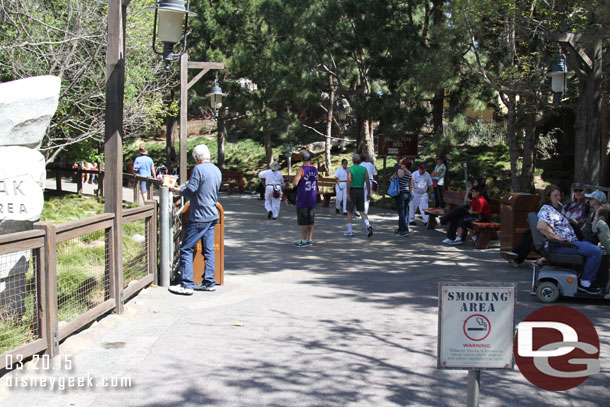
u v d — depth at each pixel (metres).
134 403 4.53
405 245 13.34
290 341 6.15
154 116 21.44
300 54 25.12
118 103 6.77
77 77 14.94
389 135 22.95
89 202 20.67
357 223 17.44
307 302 7.90
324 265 10.84
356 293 8.48
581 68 13.77
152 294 8.05
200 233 8.23
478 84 20.84
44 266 5.23
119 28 6.84
